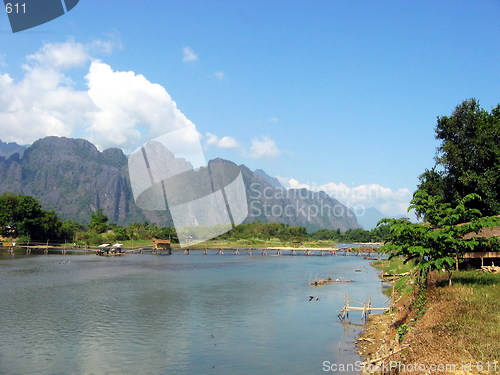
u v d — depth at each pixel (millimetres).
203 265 75438
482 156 42594
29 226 114812
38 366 20000
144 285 47656
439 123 47969
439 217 23469
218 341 24359
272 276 58188
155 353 22047
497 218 23406
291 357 21391
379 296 40594
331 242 157875
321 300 38188
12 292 41531
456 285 22797
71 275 56312
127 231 139000
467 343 14641
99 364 20328
